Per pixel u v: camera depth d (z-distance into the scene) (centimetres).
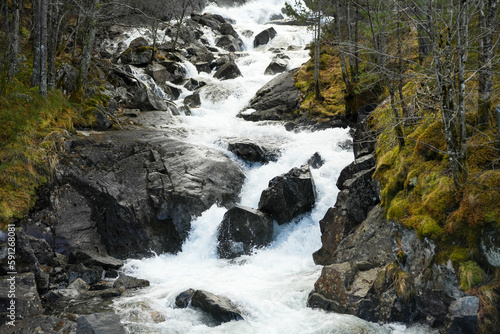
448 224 853
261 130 1906
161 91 2483
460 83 830
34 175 1320
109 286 1112
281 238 1330
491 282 787
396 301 874
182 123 2066
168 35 3331
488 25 881
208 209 1413
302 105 2048
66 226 1316
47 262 1167
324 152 1539
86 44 1888
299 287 1043
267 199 1337
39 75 1641
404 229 938
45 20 1636
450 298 825
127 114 2056
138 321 916
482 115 905
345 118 1803
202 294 962
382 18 1298
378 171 1127
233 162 1620
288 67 2722
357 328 852
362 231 1093
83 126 1742
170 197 1404
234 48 3366
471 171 872
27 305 916
